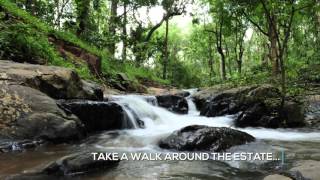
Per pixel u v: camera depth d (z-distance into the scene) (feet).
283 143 25.67
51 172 15.62
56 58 44.86
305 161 17.54
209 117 41.11
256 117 36.47
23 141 20.85
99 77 54.49
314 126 36.42
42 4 62.95
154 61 113.80
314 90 44.73
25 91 24.29
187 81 126.62
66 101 27.91
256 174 16.61
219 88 49.03
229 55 135.13
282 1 32.58
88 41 72.18
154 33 131.34
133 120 33.04
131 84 60.95
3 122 21.38
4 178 14.76
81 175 15.78
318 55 69.72
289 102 36.83
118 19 90.99
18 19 47.03
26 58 38.58
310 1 32.07
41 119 22.47
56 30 58.03
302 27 91.15
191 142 22.15
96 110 28.53
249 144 23.68
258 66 89.10
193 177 16.17
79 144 23.22
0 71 25.85
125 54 85.30
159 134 28.45
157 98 43.45
